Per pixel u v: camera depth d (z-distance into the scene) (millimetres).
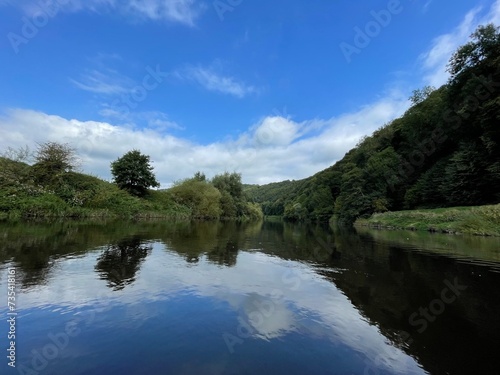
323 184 81562
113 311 5555
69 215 30000
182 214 49812
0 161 30250
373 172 53906
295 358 4133
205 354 4121
